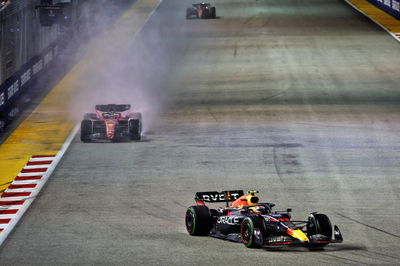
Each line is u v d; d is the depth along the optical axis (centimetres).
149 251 6525
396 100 14700
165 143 11675
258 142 11638
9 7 14838
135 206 8406
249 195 6556
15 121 13488
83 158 10838
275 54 19938
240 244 6581
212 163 10419
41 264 6341
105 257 6438
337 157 10688
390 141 11625
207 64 18950
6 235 7444
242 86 16362
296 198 8656
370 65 18300
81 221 7856
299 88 16025
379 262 6022
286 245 6250
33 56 17475
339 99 14888
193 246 6581
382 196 8750
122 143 11725
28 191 9238
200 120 13350
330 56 19500
